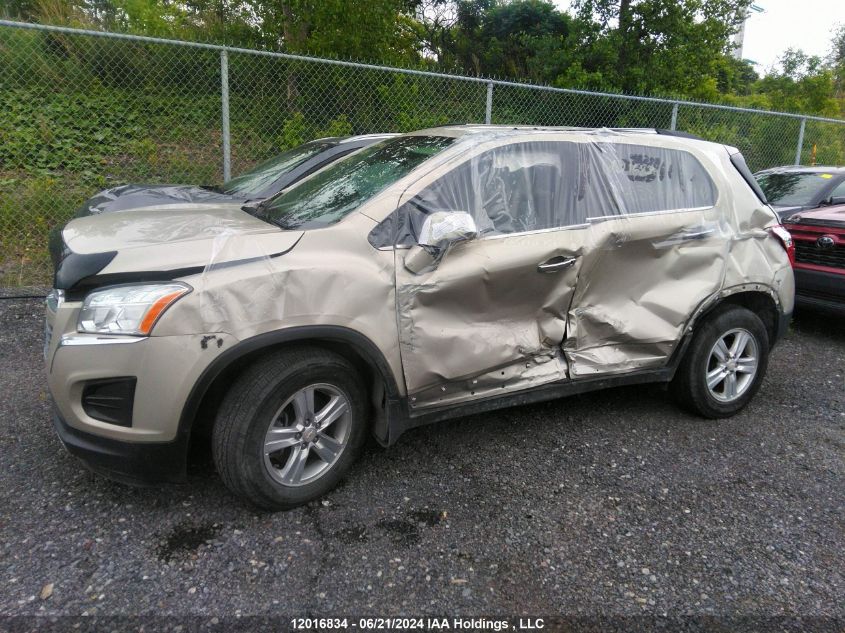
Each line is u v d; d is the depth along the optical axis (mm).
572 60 14211
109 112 9125
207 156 8664
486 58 16766
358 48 10320
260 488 2807
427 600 2451
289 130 8422
